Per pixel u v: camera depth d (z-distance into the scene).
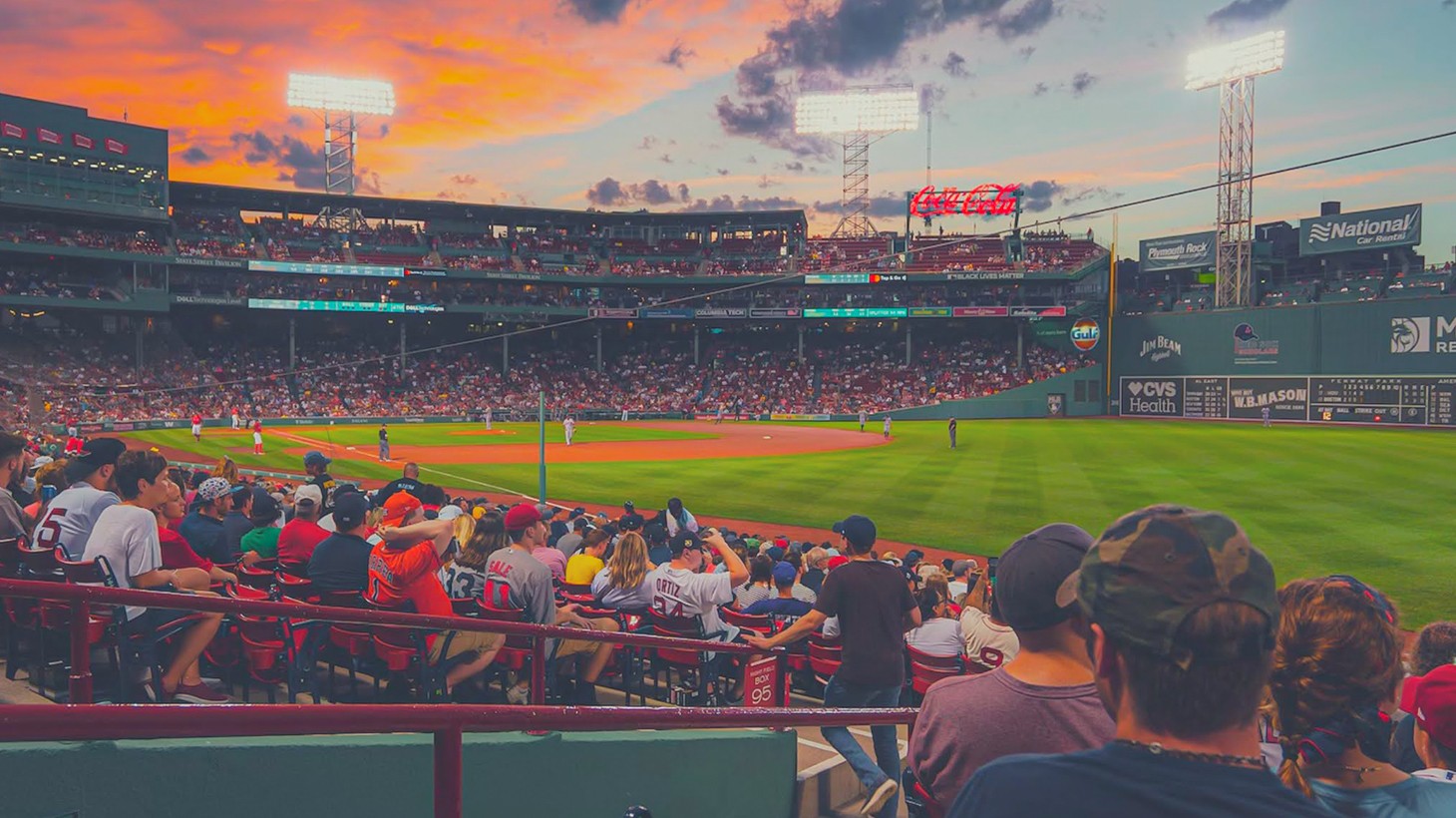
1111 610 1.42
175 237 66.31
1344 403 57.81
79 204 59.16
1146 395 68.12
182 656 5.38
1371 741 2.28
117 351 63.72
